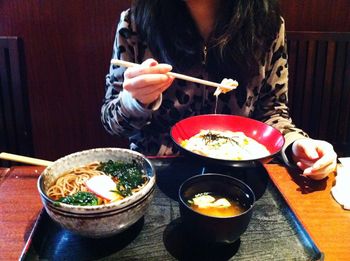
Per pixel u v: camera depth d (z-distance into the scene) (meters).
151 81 0.55
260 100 0.88
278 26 0.83
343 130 1.27
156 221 0.53
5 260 0.46
